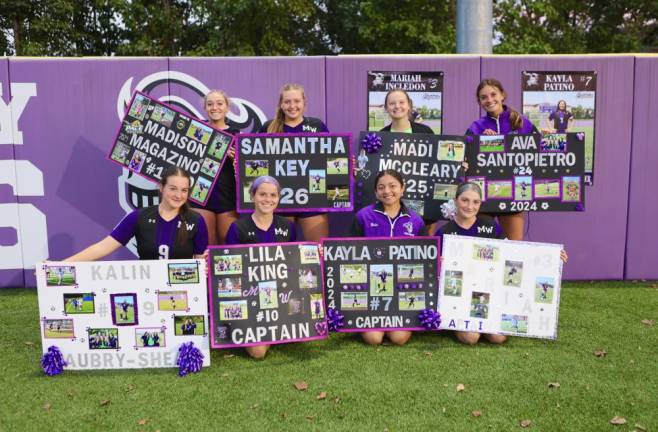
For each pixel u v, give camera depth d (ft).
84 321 10.44
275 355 11.37
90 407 9.02
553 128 16.65
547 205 14.02
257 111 16.40
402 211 12.47
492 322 11.55
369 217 12.46
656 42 47.57
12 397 9.40
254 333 10.84
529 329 11.47
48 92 16.12
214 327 10.72
